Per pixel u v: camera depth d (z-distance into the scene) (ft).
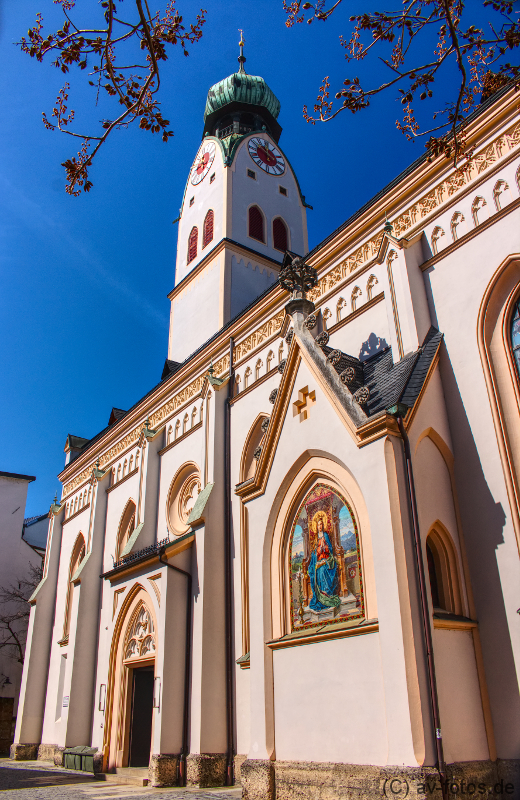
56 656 110.32
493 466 42.60
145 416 98.94
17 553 146.00
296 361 51.83
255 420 70.79
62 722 90.12
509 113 49.01
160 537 85.35
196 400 85.40
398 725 34.78
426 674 35.70
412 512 39.45
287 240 121.70
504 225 47.09
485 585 40.65
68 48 26.91
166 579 66.95
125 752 71.41
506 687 37.83
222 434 74.95
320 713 41.27
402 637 35.81
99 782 66.85
